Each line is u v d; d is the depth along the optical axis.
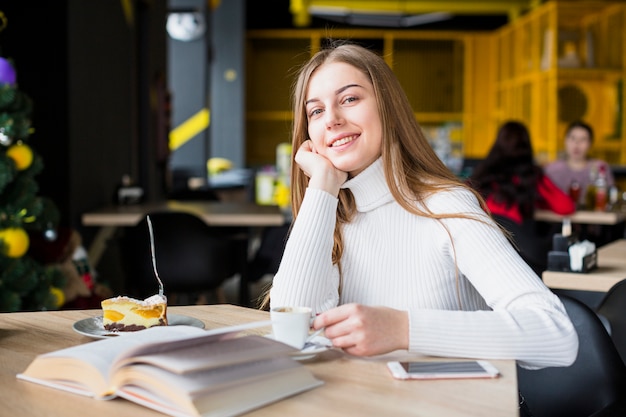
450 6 11.88
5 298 3.01
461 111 13.45
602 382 1.73
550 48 9.91
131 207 5.38
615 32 9.66
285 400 1.18
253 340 1.26
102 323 1.65
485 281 1.58
